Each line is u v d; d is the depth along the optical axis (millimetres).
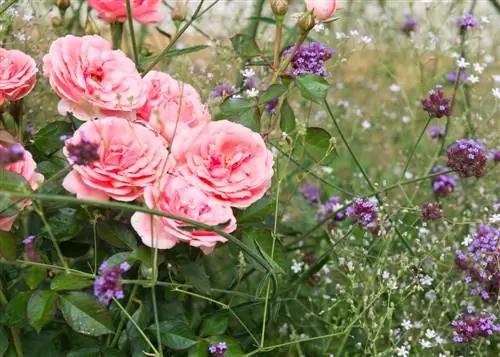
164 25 1625
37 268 1012
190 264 1047
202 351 1048
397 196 1590
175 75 1387
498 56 1880
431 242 1387
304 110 1732
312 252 1348
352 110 1831
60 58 1018
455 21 1563
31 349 1060
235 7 1656
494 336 1273
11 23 1246
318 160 1153
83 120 1062
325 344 1248
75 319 991
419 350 1287
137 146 990
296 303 1310
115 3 1131
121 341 1062
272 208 1074
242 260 1087
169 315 1072
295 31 1330
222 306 1117
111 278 955
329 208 1374
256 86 1259
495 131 1498
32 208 986
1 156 911
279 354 1249
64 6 1273
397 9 1864
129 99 1017
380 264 1247
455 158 1178
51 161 1068
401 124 1849
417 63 1639
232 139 1015
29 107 1286
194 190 990
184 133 1019
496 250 1188
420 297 1358
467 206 1514
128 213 1095
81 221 1051
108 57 1038
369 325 1268
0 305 1044
